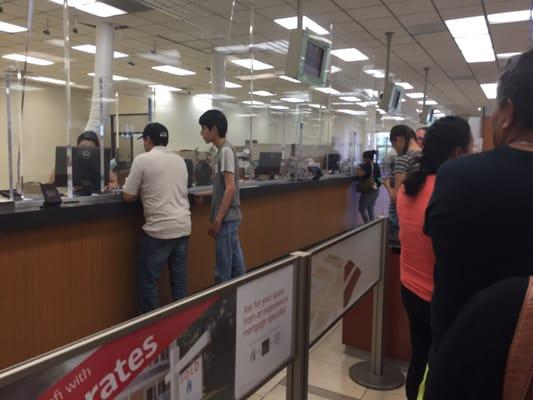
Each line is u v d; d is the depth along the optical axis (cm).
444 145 158
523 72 77
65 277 239
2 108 284
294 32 430
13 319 216
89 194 276
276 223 445
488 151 84
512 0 529
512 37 685
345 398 221
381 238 228
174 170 269
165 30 672
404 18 601
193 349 96
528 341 60
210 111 296
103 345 76
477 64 881
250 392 115
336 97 862
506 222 75
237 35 709
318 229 542
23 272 218
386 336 256
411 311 173
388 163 881
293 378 138
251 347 114
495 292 66
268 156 519
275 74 995
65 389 70
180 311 92
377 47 756
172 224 268
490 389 63
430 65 899
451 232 81
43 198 241
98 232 257
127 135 502
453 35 680
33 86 656
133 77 1060
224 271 303
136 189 262
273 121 1212
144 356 84
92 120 436
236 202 308
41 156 527
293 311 132
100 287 260
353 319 267
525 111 77
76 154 277
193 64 919
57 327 237
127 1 534
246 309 112
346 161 737
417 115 1623
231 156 296
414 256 167
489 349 63
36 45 752
